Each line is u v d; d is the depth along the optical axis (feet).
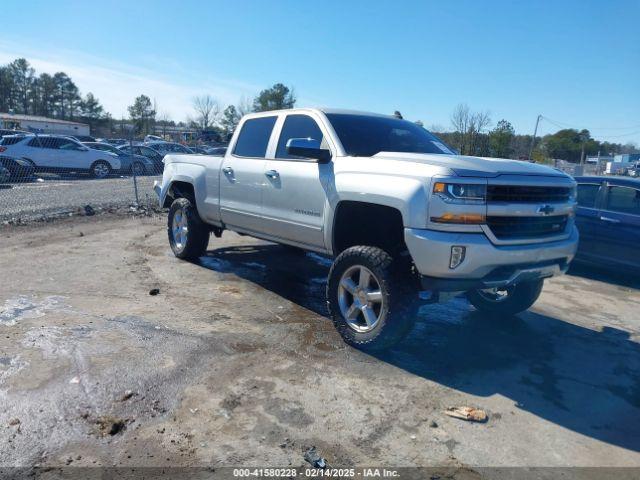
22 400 10.29
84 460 8.70
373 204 13.47
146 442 9.27
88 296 17.10
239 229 19.16
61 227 30.12
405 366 13.05
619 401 11.91
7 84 305.73
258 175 17.31
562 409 11.41
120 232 29.30
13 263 20.95
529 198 12.67
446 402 11.37
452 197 11.54
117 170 70.90
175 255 23.06
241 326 15.02
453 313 17.79
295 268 22.24
